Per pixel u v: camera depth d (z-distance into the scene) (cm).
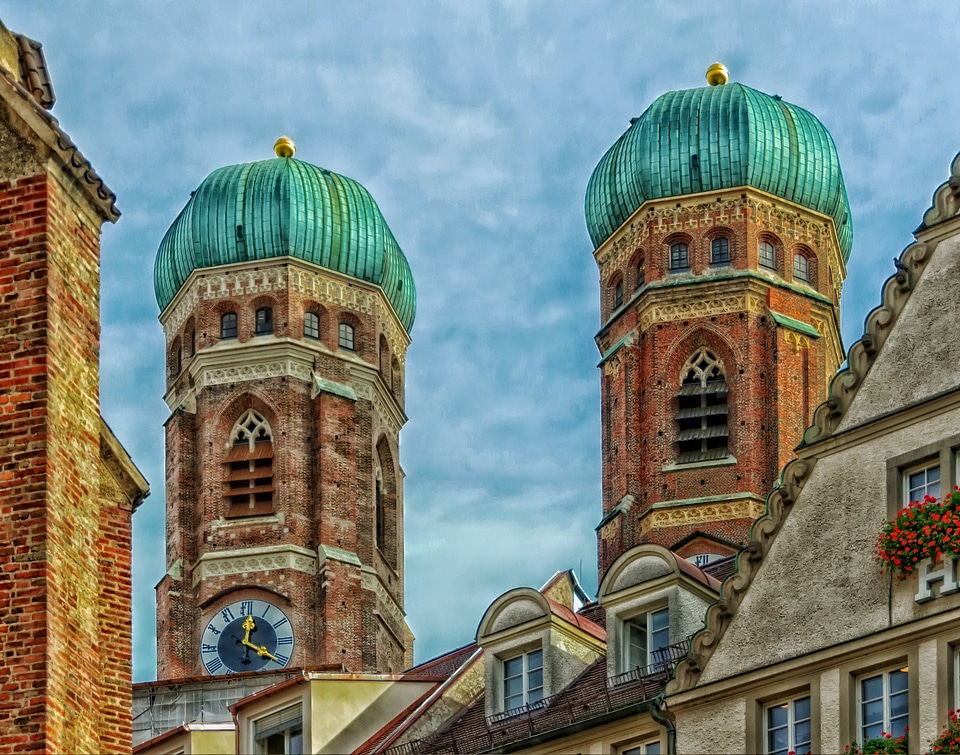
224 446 17150
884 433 6188
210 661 16475
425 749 7194
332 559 16675
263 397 17200
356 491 17088
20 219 5406
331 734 7594
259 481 17000
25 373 5284
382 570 17238
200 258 17600
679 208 15675
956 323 6212
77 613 5272
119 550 5666
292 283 17488
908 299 6312
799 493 6281
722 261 15538
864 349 6316
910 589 5962
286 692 7700
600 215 16025
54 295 5356
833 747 5947
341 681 7681
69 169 5481
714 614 6306
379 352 17775
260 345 17300
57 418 5281
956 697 5784
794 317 15438
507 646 7144
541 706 6956
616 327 15625
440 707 7388
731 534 14588
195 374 17350
